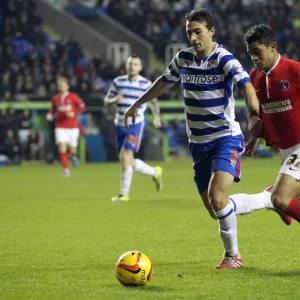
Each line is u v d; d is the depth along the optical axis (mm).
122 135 30453
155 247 18641
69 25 75625
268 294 13039
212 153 15875
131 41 75250
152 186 37750
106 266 16078
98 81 64688
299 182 15141
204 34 15422
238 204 16281
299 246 18453
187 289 13539
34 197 32250
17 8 69562
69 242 19625
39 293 13391
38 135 58656
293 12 86562
